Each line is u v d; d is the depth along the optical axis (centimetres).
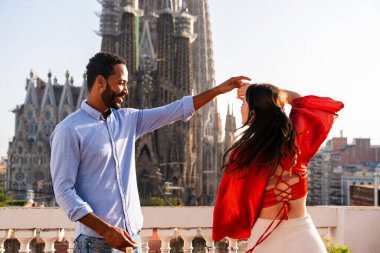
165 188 11925
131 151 525
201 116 14988
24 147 14800
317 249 477
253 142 473
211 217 838
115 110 535
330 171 17388
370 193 6278
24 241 799
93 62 504
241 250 847
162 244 832
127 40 13712
